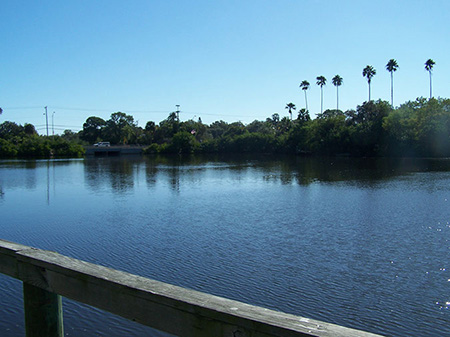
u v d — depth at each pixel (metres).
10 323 9.16
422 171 46.34
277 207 25.36
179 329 2.13
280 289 11.71
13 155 103.06
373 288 11.78
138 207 25.84
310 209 24.44
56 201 28.62
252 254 15.13
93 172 54.22
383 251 15.48
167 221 21.31
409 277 12.71
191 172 53.12
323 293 11.47
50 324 2.87
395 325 9.62
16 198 30.34
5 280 11.81
